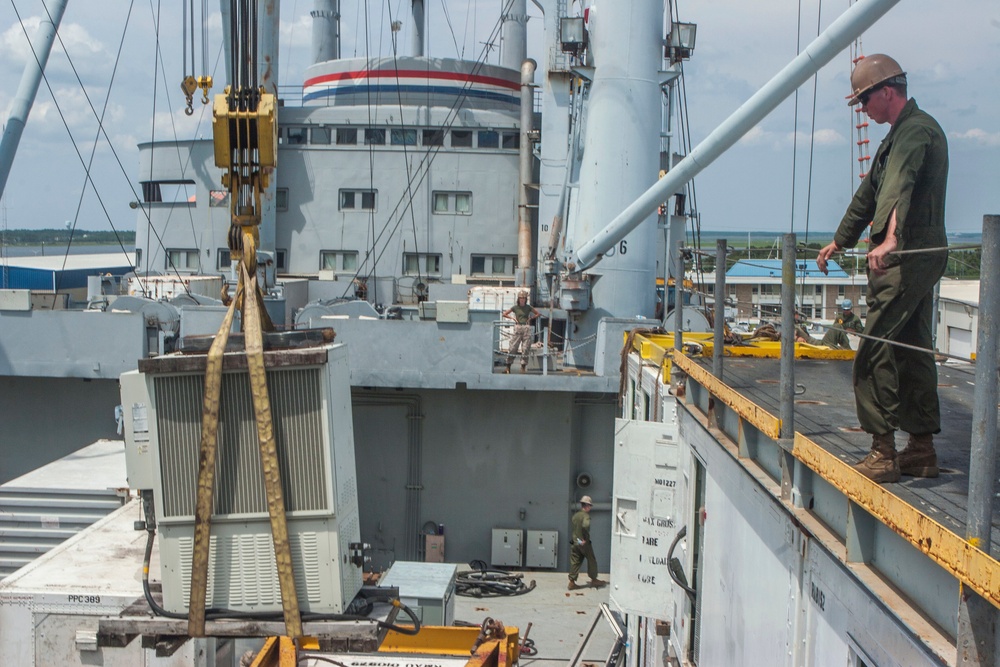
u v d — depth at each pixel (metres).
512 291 22.89
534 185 25.17
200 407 5.51
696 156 11.92
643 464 9.16
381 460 18.42
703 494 7.96
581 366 19.78
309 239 26.83
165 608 5.64
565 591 17.27
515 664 9.27
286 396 5.45
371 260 26.78
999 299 3.00
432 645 9.38
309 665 6.45
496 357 19.52
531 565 18.19
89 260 68.44
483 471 18.39
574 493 18.59
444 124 26.47
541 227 24.34
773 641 5.26
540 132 25.73
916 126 4.15
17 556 11.37
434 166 26.64
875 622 3.79
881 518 3.62
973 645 3.02
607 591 17.33
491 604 16.55
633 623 12.09
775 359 8.81
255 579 5.53
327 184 26.75
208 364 5.40
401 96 27.17
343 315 19.20
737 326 15.80
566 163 21.91
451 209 26.70
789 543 4.99
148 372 5.45
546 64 24.14
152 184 28.62
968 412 6.08
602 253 17.55
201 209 27.44
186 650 8.31
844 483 4.03
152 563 8.80
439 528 18.28
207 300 20.91
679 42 19.62
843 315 12.05
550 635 15.23
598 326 18.61
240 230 6.10
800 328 10.50
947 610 3.33
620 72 19.12
